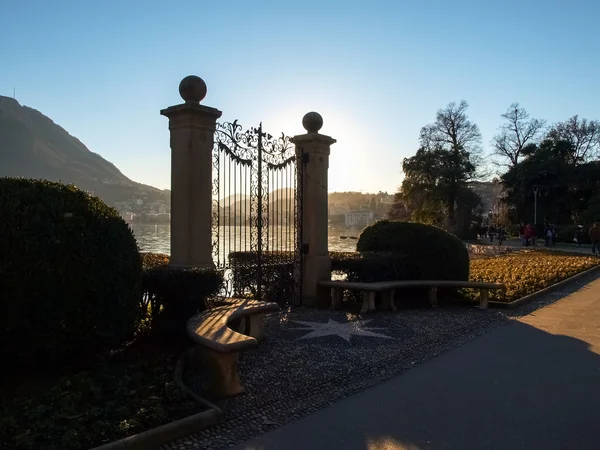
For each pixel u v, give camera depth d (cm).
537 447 372
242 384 491
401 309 951
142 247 861
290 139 935
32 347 459
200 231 674
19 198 456
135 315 544
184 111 662
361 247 1103
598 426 411
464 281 1008
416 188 4500
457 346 681
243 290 825
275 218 936
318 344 672
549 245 3488
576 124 5525
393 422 420
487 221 6109
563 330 780
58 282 457
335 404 463
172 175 676
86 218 489
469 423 417
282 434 395
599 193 4588
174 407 412
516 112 5441
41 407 398
